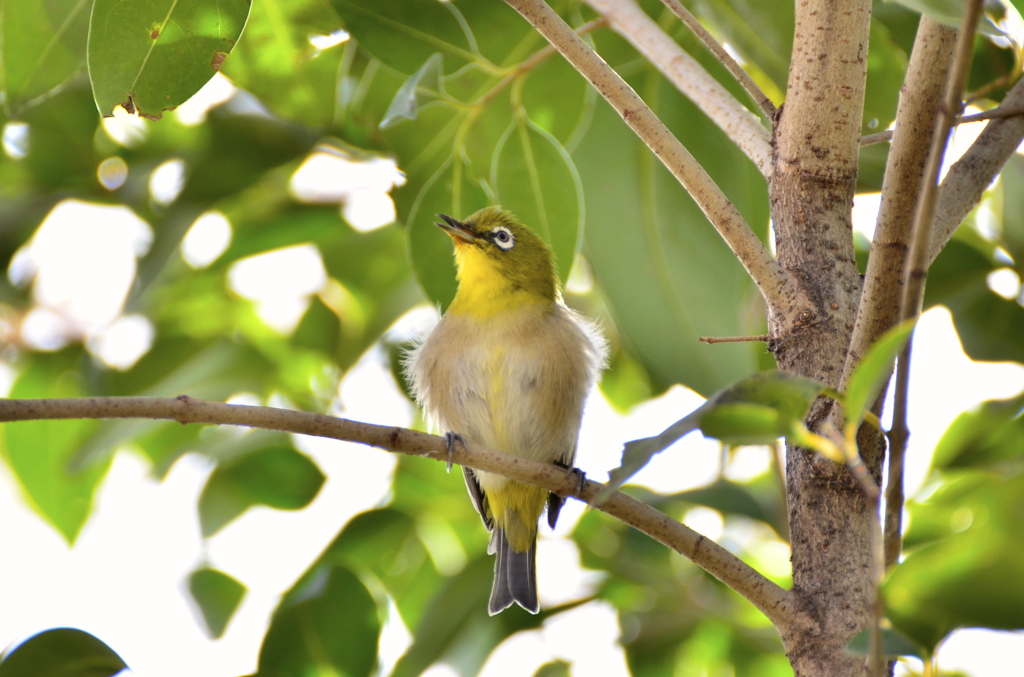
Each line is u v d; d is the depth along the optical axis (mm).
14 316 11258
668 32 9055
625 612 10422
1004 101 6602
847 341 5738
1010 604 3928
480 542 11516
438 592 9680
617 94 5879
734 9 8625
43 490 11445
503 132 9016
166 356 11492
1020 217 9680
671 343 8391
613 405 12133
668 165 5910
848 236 6020
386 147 9773
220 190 10453
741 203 8883
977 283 9484
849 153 6059
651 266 8578
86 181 11055
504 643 10133
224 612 10547
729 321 8406
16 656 6641
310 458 10945
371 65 9406
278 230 11555
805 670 5309
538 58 8641
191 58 6617
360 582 8570
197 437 11242
